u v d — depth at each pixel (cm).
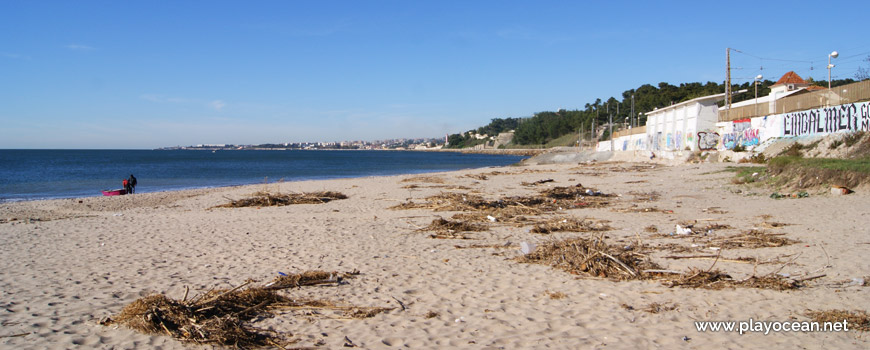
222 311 598
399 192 2388
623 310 601
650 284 707
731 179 2192
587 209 1633
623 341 507
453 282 746
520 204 1742
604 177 3039
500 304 637
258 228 1311
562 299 651
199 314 580
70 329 550
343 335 538
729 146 3606
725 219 1295
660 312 589
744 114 3512
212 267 862
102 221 1509
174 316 565
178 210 1895
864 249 848
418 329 554
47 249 1051
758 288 666
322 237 1155
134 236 1209
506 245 1027
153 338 526
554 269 810
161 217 1606
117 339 521
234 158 11106
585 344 502
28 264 900
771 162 2055
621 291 678
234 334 530
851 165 1662
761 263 800
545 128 16062
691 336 515
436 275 788
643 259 845
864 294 620
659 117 4647
